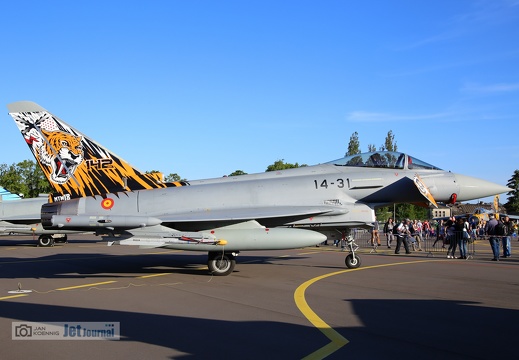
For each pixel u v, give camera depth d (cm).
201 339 584
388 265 1444
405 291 941
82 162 1297
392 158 1376
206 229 1233
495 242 1648
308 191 1300
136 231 1167
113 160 1312
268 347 549
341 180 1319
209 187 1304
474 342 570
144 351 537
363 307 778
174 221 1178
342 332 614
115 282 1084
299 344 560
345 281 1084
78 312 746
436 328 637
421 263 1512
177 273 1255
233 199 1278
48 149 1291
